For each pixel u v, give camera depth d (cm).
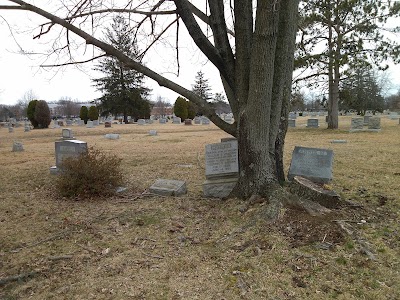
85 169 666
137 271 361
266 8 488
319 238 407
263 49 507
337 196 517
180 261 380
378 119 2086
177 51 807
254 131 544
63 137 2180
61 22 563
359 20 1956
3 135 2677
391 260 357
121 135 2438
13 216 562
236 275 343
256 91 526
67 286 336
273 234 425
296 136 1928
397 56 1919
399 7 1848
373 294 301
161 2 698
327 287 315
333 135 1897
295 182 560
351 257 365
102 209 585
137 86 4750
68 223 517
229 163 651
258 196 543
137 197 656
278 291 312
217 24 585
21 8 547
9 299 318
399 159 988
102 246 431
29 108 3559
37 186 785
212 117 604
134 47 834
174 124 3834
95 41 570
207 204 593
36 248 430
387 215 495
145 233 471
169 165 1045
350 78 2353
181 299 307
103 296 316
